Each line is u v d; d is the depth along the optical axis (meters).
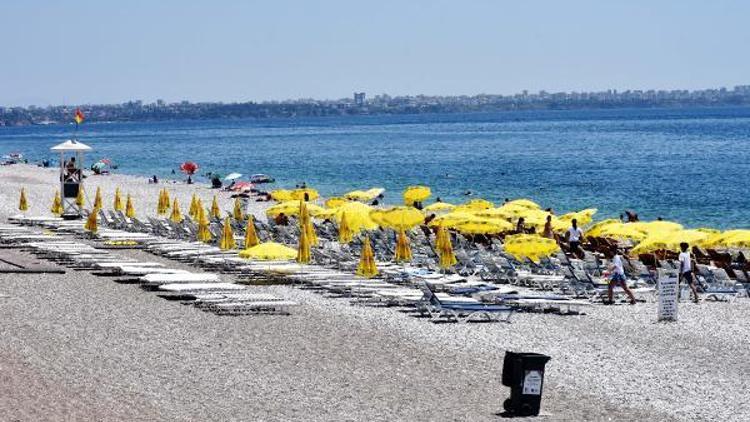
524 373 52.44
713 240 94.44
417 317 77.44
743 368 63.16
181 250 109.50
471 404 54.28
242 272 98.25
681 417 52.75
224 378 59.12
